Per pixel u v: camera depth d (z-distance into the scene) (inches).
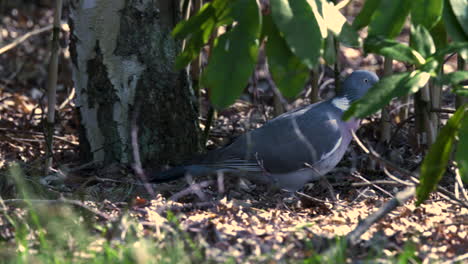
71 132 510.0
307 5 289.4
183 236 300.7
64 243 294.5
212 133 494.0
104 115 417.7
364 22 313.1
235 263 274.1
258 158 383.6
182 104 424.5
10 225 311.7
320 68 565.0
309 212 366.9
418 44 294.8
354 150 463.8
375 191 407.2
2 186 378.9
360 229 293.1
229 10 299.6
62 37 665.6
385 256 290.0
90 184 406.6
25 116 536.1
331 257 271.1
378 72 637.3
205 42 319.3
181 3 422.0
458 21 298.2
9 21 762.8
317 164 390.6
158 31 409.1
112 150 420.8
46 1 817.5
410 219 333.7
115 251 274.4
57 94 619.2
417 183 323.0
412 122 487.2
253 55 294.0
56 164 440.1
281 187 397.1
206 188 416.5
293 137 384.5
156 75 413.1
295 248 297.1
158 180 383.6
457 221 326.6
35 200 326.0
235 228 315.0
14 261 270.8
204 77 302.2
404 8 300.4
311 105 406.0
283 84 305.3
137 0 401.4
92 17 403.2
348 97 398.0
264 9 422.3
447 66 671.1
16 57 679.1
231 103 294.0
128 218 315.9
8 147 465.7
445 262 275.0
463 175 284.0
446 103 544.1
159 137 422.0
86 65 413.7
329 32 295.6
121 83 411.2
